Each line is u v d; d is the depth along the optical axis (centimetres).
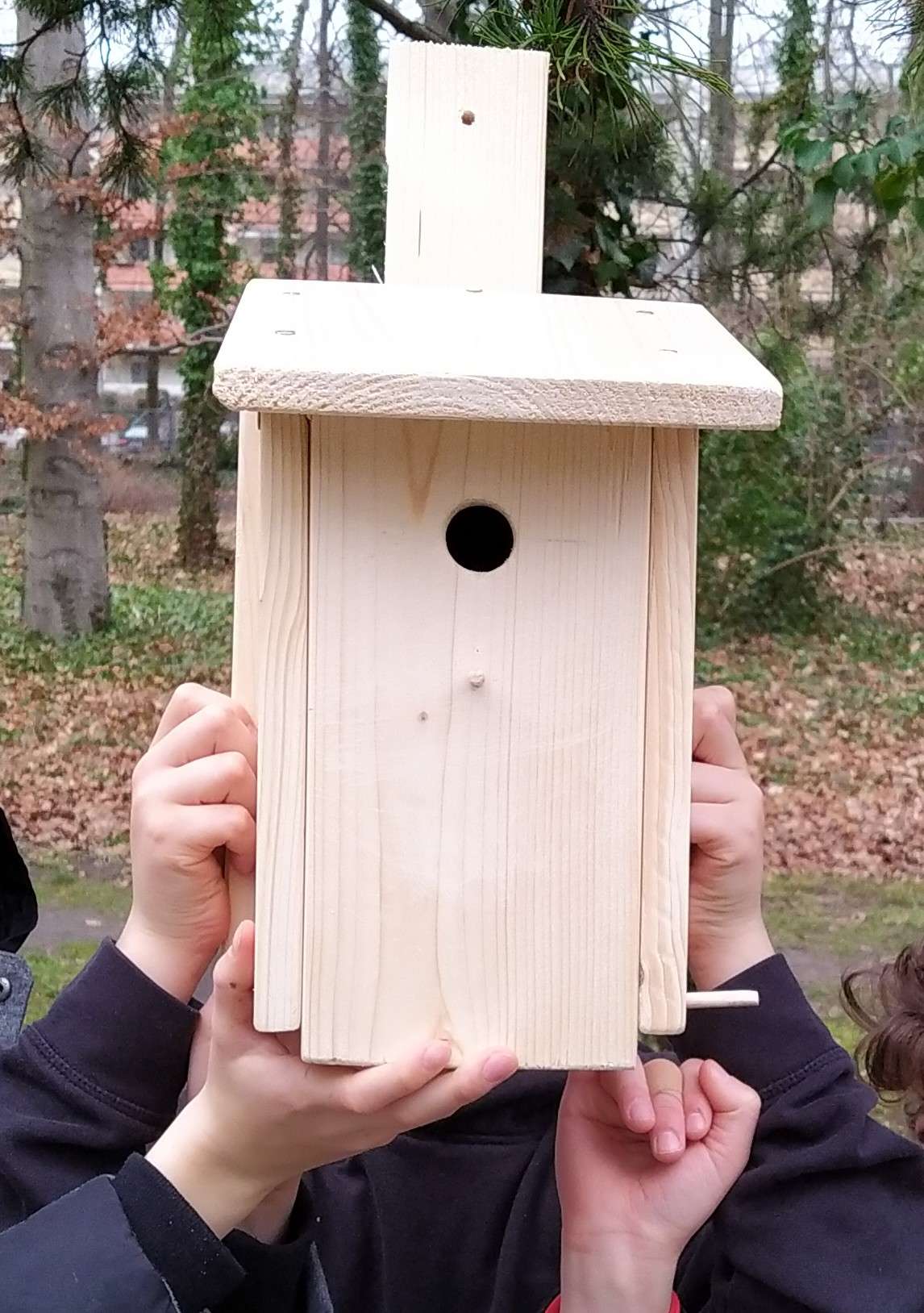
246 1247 102
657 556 100
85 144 490
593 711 100
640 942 101
